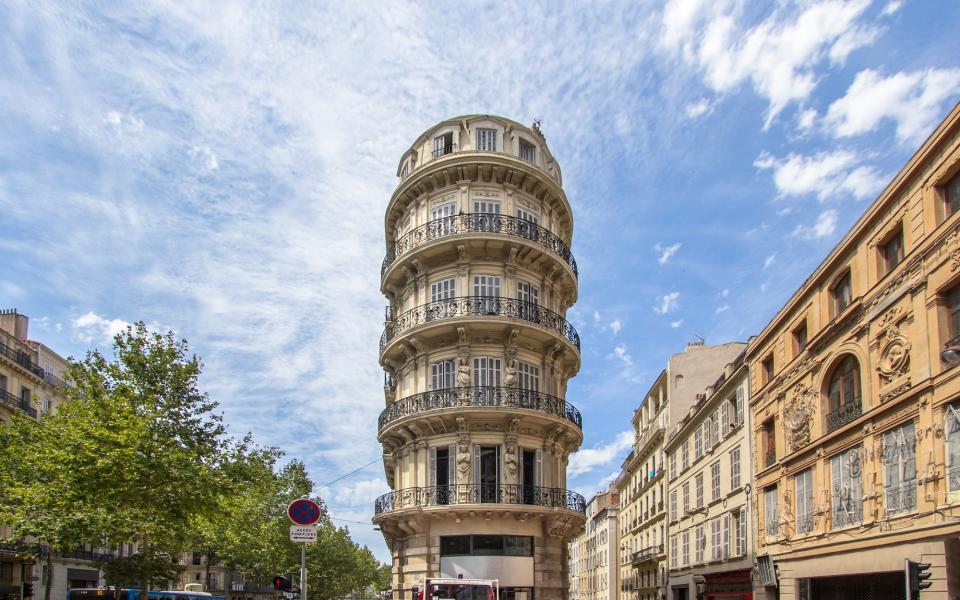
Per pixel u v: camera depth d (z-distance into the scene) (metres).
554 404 33.38
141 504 26.69
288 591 16.83
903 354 20.25
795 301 27.92
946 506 18.00
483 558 30.59
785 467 28.61
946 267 18.39
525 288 34.72
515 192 35.47
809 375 26.62
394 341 34.47
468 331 32.75
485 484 31.53
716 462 38.53
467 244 33.66
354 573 99.56
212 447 28.56
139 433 26.00
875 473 21.62
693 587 42.78
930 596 18.44
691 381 52.94
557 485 33.88
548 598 31.66
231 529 50.44
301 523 15.61
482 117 36.38
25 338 53.00
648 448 58.88
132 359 28.11
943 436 18.34
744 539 33.41
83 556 53.00
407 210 37.28
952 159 18.27
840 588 24.20
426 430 32.72
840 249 24.12
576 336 36.44
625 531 71.94
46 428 29.09
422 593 22.97
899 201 20.84
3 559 43.19
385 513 32.75
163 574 27.84
